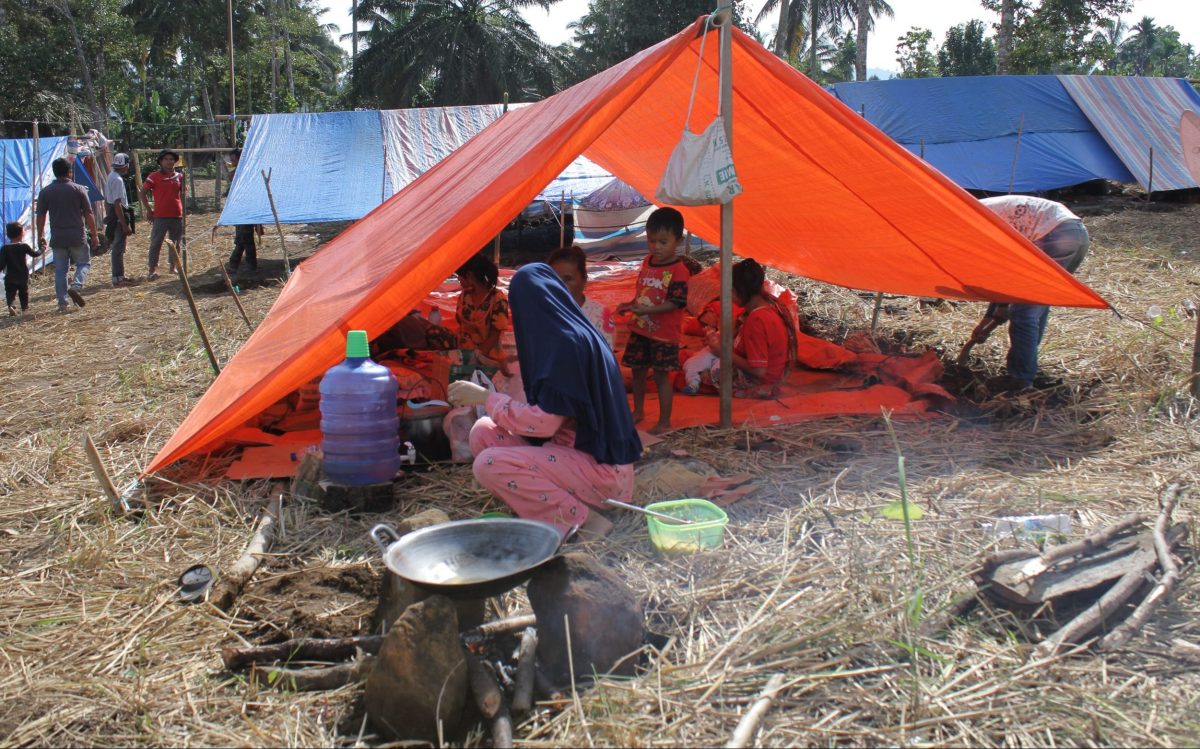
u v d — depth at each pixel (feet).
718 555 12.12
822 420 18.62
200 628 11.00
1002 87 62.69
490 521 10.37
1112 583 10.77
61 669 10.18
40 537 14.08
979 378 21.77
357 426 14.74
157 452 17.89
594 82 19.12
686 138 16.66
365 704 9.01
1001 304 21.57
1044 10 101.19
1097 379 20.79
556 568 9.82
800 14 136.56
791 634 10.07
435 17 136.56
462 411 16.61
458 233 15.58
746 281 20.56
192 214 87.35
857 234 22.34
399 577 9.61
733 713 8.84
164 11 142.41
